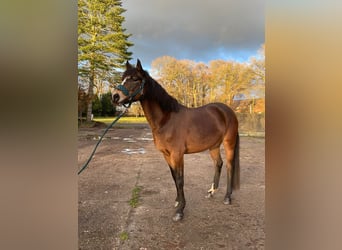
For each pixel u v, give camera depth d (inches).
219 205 96.3
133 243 69.4
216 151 104.7
